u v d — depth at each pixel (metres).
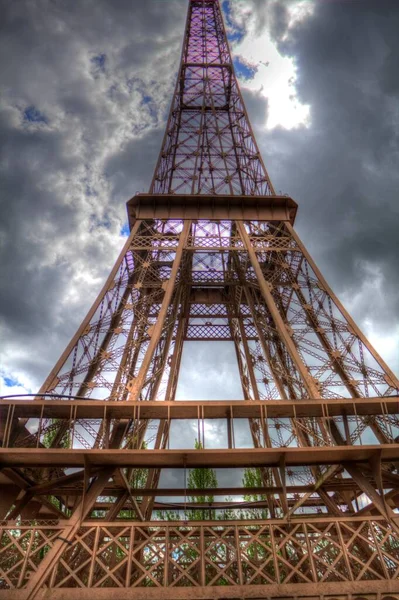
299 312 39.78
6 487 31.94
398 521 27.28
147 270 41.69
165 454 27.97
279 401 30.42
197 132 54.09
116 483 33.19
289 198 46.97
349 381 33.94
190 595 23.47
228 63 60.72
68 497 41.38
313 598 23.84
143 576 24.25
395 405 31.19
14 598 22.80
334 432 35.28
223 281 54.06
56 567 24.42
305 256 42.59
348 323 37.41
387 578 24.86
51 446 32.59
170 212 46.44
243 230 45.38
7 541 30.75
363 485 29.19
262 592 23.75
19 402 29.16
